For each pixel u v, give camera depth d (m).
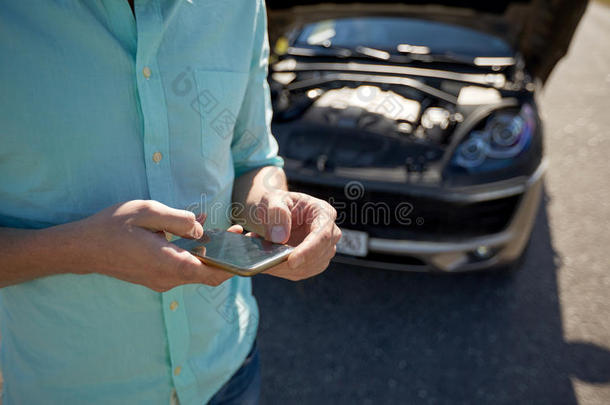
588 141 4.55
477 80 2.73
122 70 0.63
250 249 0.65
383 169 2.29
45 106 0.59
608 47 8.82
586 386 2.01
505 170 2.21
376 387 2.00
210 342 0.89
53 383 0.77
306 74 3.04
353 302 2.48
